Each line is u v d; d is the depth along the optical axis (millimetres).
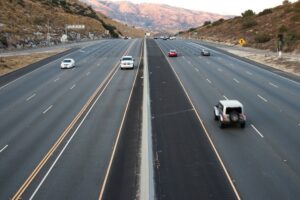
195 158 24609
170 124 32125
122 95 44062
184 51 93188
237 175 22016
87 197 20188
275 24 125312
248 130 30078
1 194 20766
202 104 38719
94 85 50938
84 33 166750
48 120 34688
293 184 20781
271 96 42062
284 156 24656
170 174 22344
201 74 57844
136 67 66250
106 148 27125
